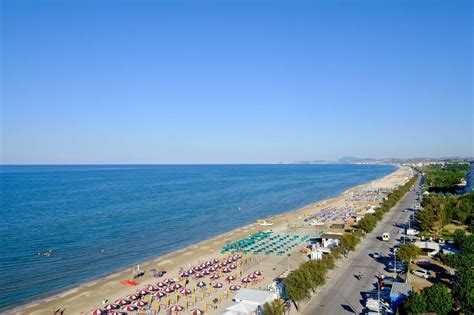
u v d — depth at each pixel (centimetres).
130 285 8556
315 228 15150
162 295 7644
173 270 9738
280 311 5825
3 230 14425
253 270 9544
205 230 15450
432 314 5475
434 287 5769
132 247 12362
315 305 6994
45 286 8606
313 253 10062
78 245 12444
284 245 12194
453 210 14575
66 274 9494
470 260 7925
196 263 10369
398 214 17488
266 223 16312
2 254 11194
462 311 5812
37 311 7112
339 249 9956
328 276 8656
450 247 10269
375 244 11806
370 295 7381
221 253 11406
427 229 13138
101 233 14325
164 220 17388
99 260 10794
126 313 6806
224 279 8819
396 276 8531
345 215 18088
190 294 7806
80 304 7444
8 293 8144
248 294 6688
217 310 6944
